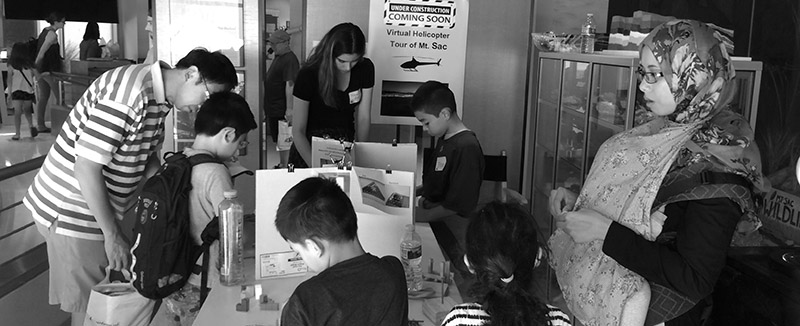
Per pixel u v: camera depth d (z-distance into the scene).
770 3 4.04
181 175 2.47
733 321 2.26
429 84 3.51
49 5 7.66
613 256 1.93
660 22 3.78
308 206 1.72
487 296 1.60
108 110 2.70
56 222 2.97
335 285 1.65
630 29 4.08
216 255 2.47
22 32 7.42
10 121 7.04
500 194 4.76
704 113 1.91
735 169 1.84
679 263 1.82
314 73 3.87
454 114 3.50
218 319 2.11
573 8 5.66
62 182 2.92
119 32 10.82
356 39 3.77
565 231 2.12
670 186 1.91
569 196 2.35
